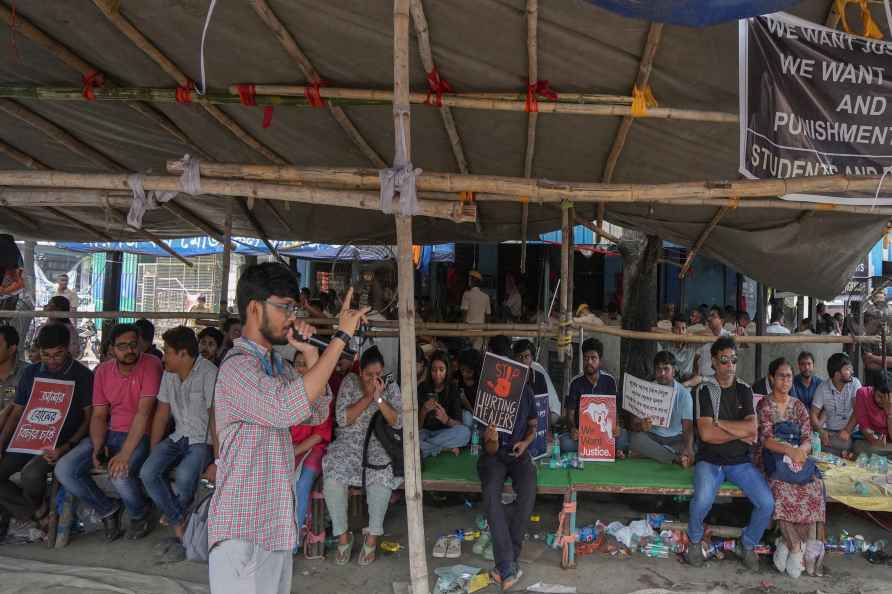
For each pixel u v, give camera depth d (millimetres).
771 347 8211
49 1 3402
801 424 4223
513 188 3428
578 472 4562
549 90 3863
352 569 4129
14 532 4668
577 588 3887
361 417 4355
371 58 3781
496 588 3883
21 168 5879
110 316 6109
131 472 4402
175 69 3980
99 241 8664
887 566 4242
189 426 4457
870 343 6129
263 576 2293
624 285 8109
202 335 5633
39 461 4477
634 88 3727
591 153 4770
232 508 2258
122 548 4449
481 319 10000
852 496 4203
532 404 4375
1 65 4105
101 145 5379
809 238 5660
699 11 2449
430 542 4555
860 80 3238
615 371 8156
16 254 4648
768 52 3188
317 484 4352
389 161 5316
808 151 3244
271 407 2252
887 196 3633
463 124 4520
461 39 3506
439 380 5320
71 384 4621
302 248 12336
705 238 5941
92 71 4141
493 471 4141
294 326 2422
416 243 7984
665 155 4602
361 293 10898
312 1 3291
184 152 5422
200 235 8828
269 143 5145
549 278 13359
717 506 5184
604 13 3143
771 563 4281
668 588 3900
